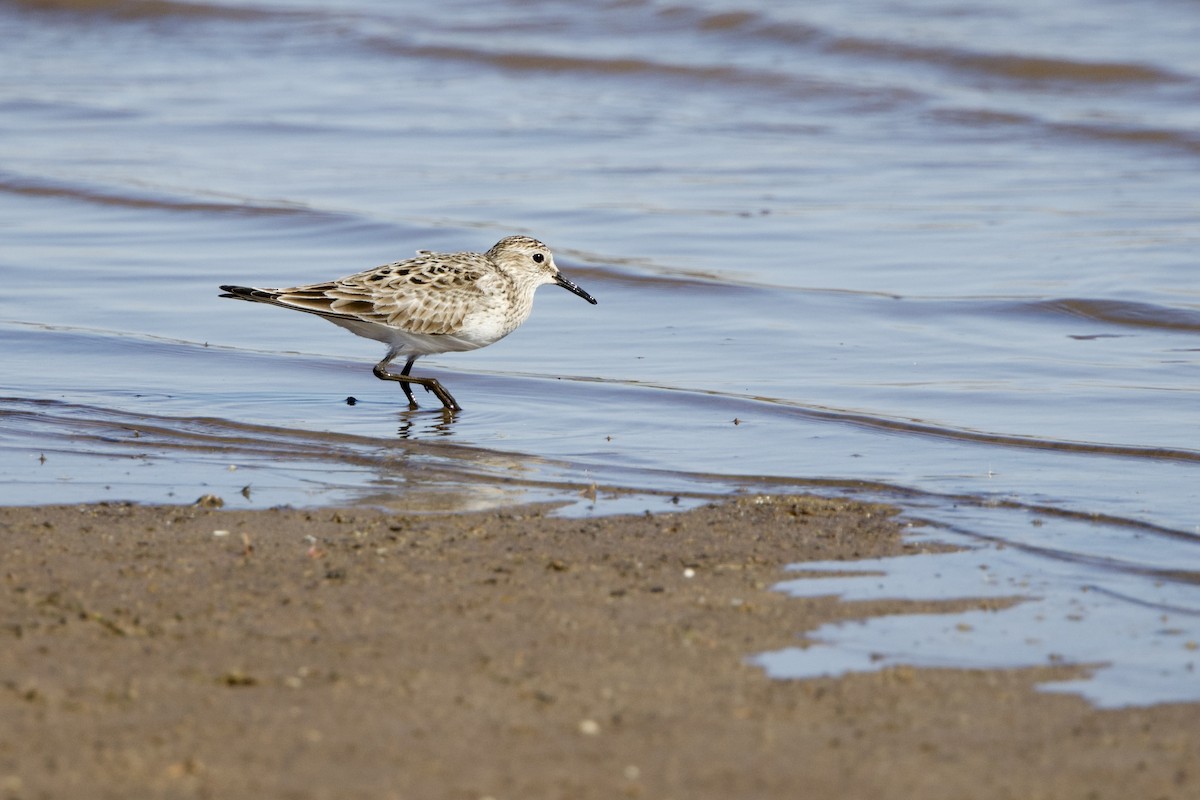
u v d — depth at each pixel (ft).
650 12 138.10
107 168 94.53
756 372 55.83
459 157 99.45
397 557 34.76
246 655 28.63
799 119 110.22
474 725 25.93
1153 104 109.70
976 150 100.27
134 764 24.14
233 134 106.52
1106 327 62.13
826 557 35.40
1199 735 26.17
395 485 41.65
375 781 23.88
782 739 25.77
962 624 31.30
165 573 33.24
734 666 28.84
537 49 128.57
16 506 38.63
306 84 123.75
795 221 81.92
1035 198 86.22
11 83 123.34
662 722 26.27
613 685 27.76
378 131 107.65
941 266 72.02
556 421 49.55
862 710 27.02
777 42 129.49
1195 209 82.33
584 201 87.15
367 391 53.78
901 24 129.80
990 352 58.34
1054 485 41.88
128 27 145.69
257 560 34.32
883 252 75.05
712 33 133.59
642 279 70.28
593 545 36.01
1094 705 27.45
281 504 39.37
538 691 27.37
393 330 50.34
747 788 24.06
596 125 109.19
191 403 51.08
